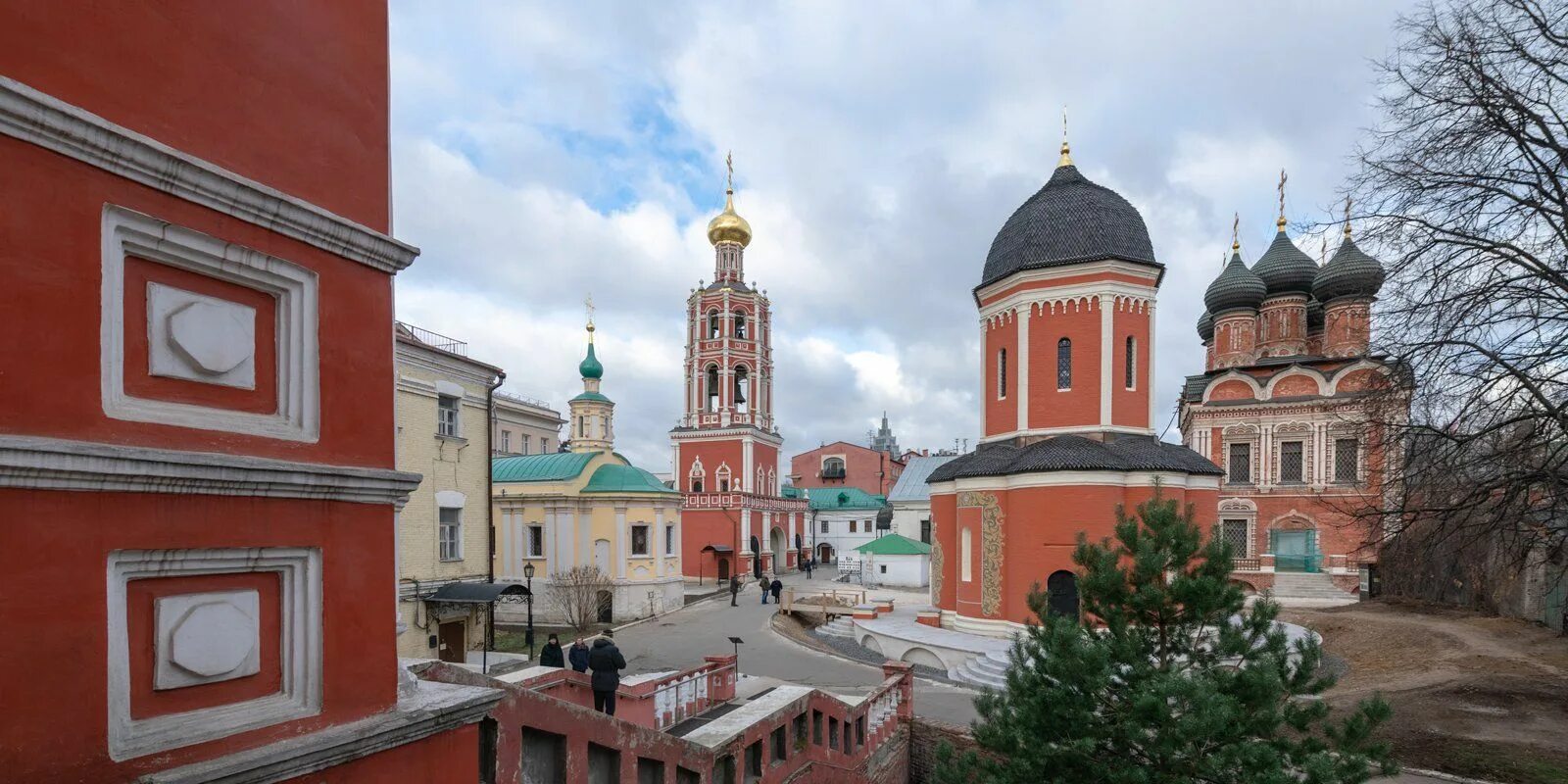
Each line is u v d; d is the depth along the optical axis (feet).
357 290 12.22
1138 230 92.27
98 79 8.82
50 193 8.28
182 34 9.82
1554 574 80.38
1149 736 25.14
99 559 8.63
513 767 16.65
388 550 12.47
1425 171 47.85
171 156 9.30
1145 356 90.53
